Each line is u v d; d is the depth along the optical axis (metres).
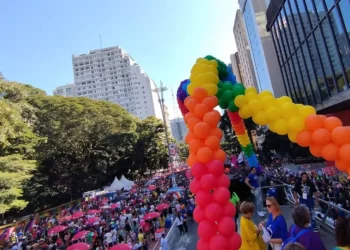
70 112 39.62
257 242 3.91
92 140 46.09
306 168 24.98
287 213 7.10
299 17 18.77
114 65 135.00
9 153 28.45
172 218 17.30
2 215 33.84
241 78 74.00
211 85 4.48
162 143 63.03
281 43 23.34
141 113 132.50
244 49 62.72
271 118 4.14
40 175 38.88
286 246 2.34
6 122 22.77
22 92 32.22
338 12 14.12
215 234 3.66
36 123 36.69
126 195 30.39
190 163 4.18
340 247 2.60
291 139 4.09
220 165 3.89
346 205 8.73
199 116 4.28
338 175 13.91
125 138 49.25
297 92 22.03
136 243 14.58
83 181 44.62
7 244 20.86
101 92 134.00
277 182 11.06
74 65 135.62
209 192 3.86
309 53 18.38
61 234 19.31
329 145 3.70
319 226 6.11
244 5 43.44
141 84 134.88
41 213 31.34
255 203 7.68
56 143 39.38
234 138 36.44
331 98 16.12
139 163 56.91
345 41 13.98
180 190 24.55
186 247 8.84
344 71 14.54
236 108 4.70
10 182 24.03
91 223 18.88
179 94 5.56
